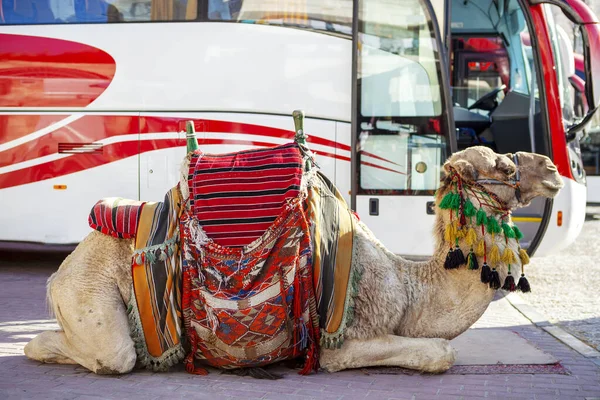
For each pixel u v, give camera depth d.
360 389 4.55
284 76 9.08
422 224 8.98
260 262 4.58
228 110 9.10
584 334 6.63
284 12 9.12
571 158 9.50
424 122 9.02
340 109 9.07
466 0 11.72
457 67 11.95
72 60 9.32
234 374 4.88
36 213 9.43
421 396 4.43
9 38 9.42
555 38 9.72
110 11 9.31
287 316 4.64
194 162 4.85
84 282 4.68
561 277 10.14
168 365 4.80
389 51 9.07
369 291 4.80
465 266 4.77
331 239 4.84
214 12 9.16
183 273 4.69
